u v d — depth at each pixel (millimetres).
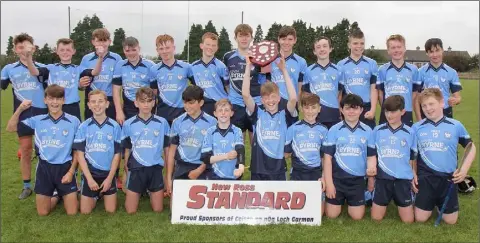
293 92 5996
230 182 5539
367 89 7035
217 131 5879
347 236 5012
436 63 7047
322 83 6930
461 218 5684
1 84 7098
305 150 5883
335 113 6988
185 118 6117
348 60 7082
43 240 4902
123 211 5980
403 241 4875
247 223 5438
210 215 5484
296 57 7043
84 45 25234
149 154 5910
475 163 9062
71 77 7121
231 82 7090
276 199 5512
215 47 7000
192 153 6117
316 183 5508
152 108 6398
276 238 4938
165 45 6828
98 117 6000
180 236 4996
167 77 6945
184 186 5543
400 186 5566
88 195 5867
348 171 5668
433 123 5621
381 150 5664
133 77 7078
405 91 6934
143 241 4836
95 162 5906
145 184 5930
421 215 5609
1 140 11555
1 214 5812
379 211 5672
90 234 5066
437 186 5508
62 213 5910
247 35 6898
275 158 5969
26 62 6941
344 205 6301
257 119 6051
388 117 5676
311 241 4859
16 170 8312
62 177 5828
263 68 6555
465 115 17438
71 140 5945
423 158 5613
